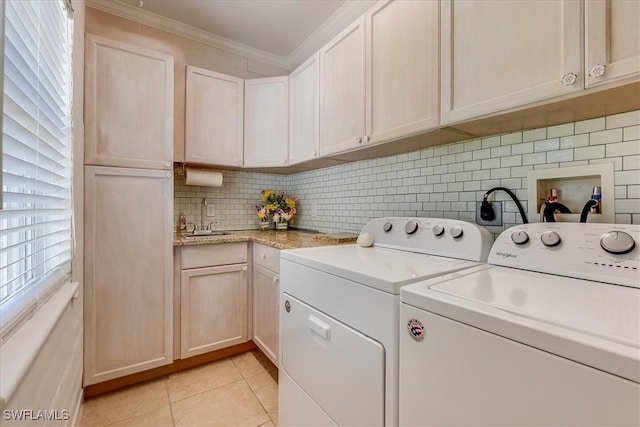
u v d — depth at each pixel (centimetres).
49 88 102
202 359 202
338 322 101
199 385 179
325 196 240
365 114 154
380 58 146
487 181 132
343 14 209
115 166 170
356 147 161
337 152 175
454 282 84
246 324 214
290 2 199
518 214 122
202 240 196
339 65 173
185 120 215
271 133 232
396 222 147
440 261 113
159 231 183
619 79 76
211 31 232
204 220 251
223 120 228
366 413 89
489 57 103
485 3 105
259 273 205
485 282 84
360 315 92
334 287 104
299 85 213
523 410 54
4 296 75
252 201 275
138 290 176
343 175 220
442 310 68
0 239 76
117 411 155
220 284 204
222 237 208
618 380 44
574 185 109
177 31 225
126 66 174
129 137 174
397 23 138
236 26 226
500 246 107
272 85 233
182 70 219
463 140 141
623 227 83
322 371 108
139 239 177
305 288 120
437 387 69
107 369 168
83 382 160
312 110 199
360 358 91
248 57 261
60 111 115
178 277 191
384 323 84
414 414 75
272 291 187
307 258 120
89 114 162
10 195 71
